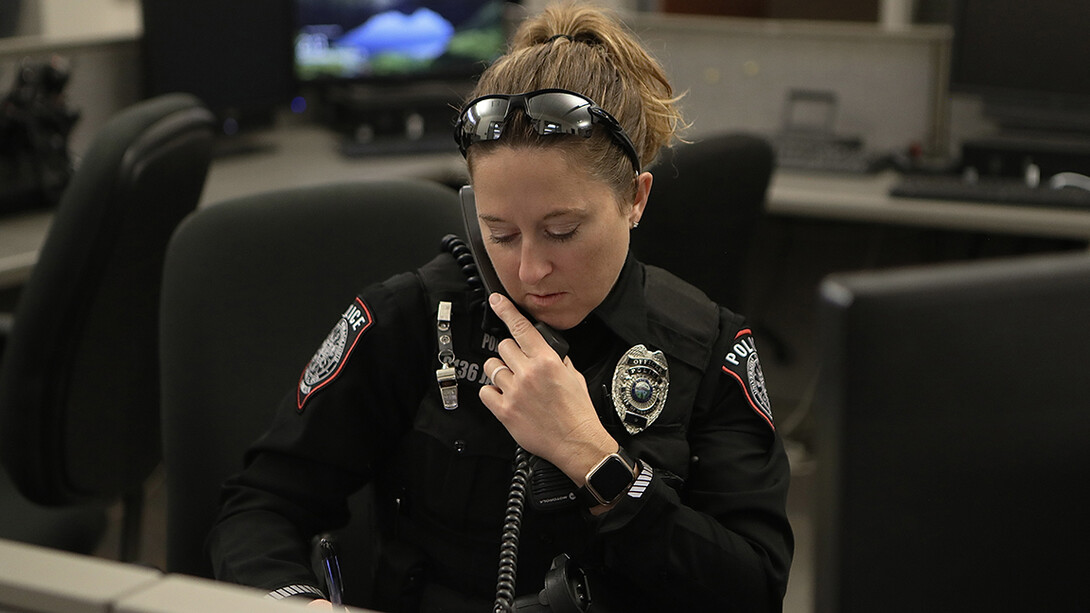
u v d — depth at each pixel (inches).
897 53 104.0
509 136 32.3
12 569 20.9
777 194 92.2
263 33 106.0
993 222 86.7
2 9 117.1
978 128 103.0
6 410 56.1
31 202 83.9
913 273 19.1
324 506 39.0
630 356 36.0
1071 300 19.6
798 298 116.6
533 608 32.6
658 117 35.9
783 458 37.9
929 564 19.7
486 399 34.3
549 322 34.9
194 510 45.9
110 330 57.9
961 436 19.4
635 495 33.4
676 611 35.9
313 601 33.0
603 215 33.2
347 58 110.9
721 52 109.4
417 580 37.4
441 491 36.7
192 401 45.8
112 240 54.8
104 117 100.1
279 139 113.5
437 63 113.3
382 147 104.9
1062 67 94.8
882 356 18.7
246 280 46.7
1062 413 19.8
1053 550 20.1
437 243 48.1
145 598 20.0
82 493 59.1
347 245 47.8
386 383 37.8
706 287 80.3
